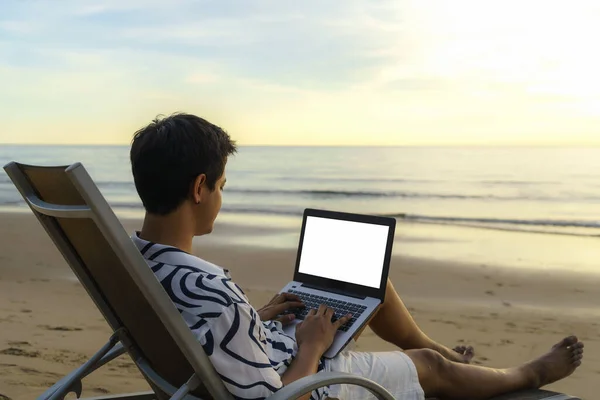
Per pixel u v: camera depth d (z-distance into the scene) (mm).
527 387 2572
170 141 1814
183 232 1890
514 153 32781
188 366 1839
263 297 7254
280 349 2043
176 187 1829
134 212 18281
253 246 11773
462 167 27938
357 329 2240
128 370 4277
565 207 18516
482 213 17797
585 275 9016
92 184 1532
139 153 1843
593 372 4703
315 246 2648
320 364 2117
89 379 4098
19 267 8688
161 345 1883
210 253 10922
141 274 1589
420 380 2314
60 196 1780
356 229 2539
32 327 5293
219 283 1800
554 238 13430
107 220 1544
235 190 24359
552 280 8656
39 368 4234
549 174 24609
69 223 1798
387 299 2605
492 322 6273
